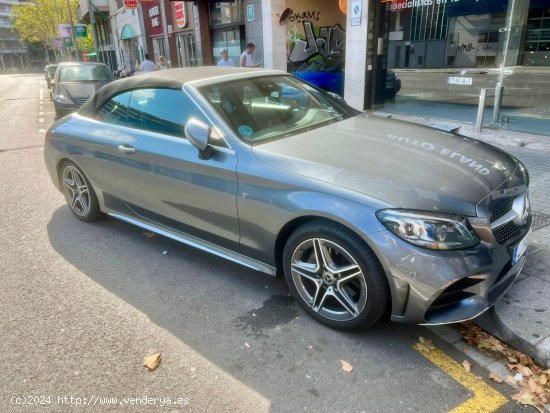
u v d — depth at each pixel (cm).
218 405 239
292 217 281
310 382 253
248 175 301
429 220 244
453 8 844
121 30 3059
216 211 329
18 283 368
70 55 4862
